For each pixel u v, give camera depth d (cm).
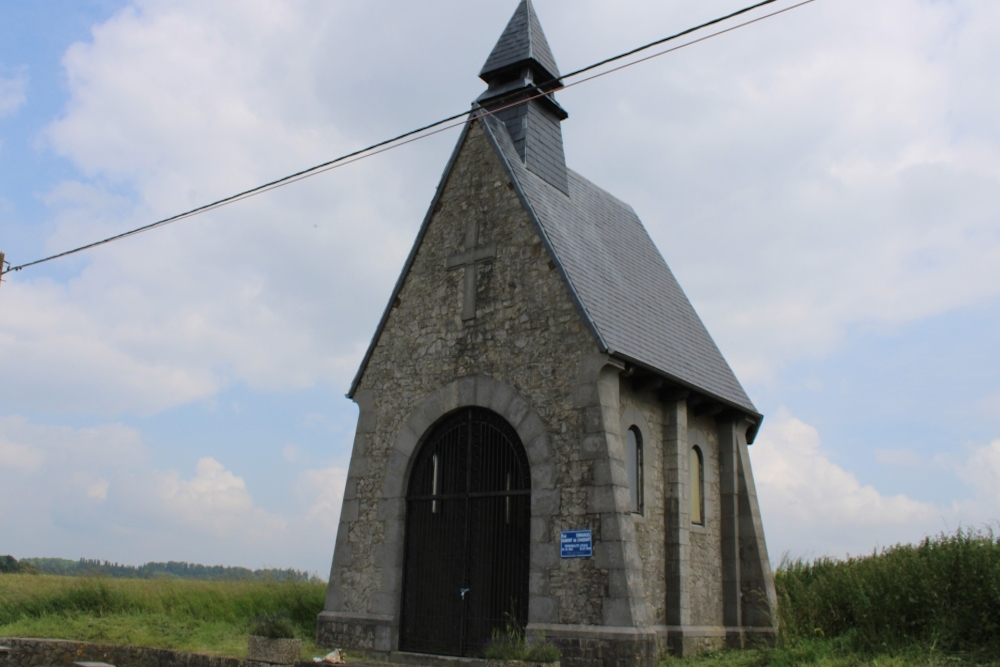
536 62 1862
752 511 1702
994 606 1217
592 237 1755
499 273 1543
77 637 1638
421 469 1566
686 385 1541
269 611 1855
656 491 1498
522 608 1371
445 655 1428
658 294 1848
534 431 1408
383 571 1532
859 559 1566
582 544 1305
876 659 1142
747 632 1620
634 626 1233
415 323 1639
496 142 1644
